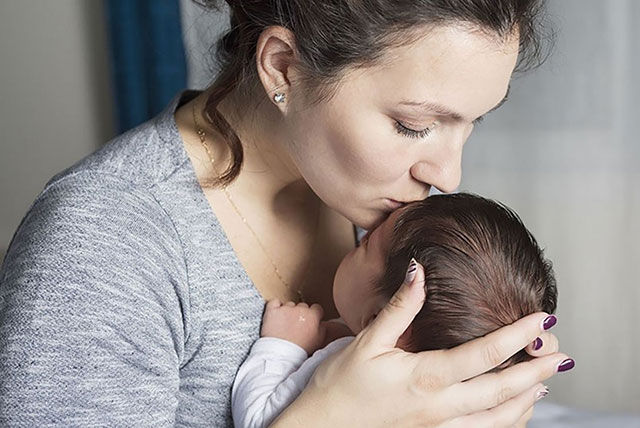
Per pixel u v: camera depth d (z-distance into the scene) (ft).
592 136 11.31
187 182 4.77
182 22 11.94
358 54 4.11
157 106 12.14
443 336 4.76
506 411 4.42
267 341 4.96
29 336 4.11
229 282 4.85
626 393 11.62
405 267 4.91
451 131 4.32
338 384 4.30
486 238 4.90
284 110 4.53
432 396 4.25
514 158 11.69
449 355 4.25
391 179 4.44
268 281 5.17
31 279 4.22
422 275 4.33
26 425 4.03
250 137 4.89
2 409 4.05
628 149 11.17
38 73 13.23
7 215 13.61
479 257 4.84
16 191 13.56
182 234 4.68
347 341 5.02
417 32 4.01
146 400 4.34
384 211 4.72
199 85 11.75
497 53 4.09
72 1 12.98
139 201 4.55
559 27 11.16
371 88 4.17
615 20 10.98
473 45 4.03
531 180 11.66
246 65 4.68
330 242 5.57
